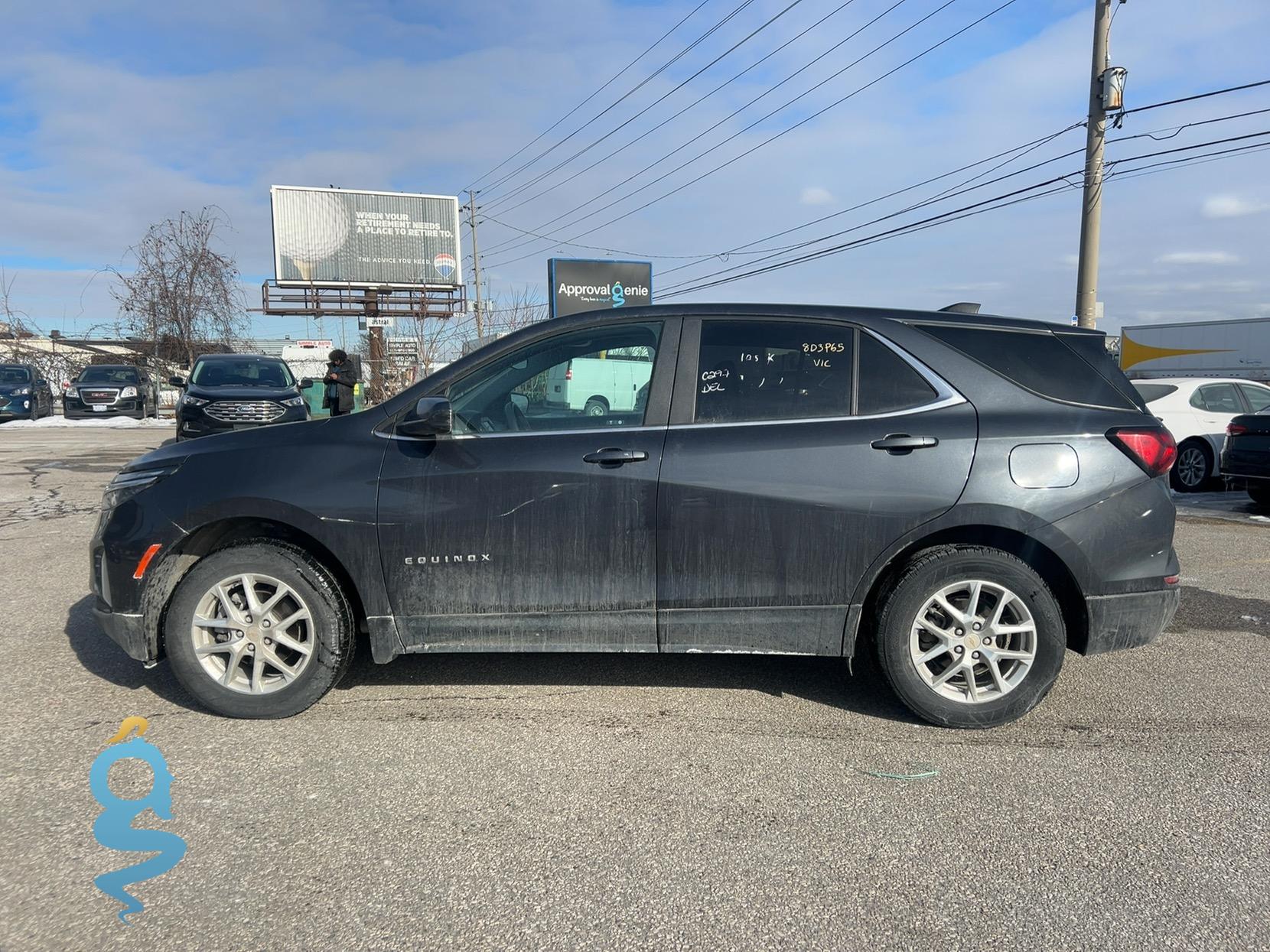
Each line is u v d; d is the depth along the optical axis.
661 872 2.63
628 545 3.61
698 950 2.29
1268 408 10.93
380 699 3.97
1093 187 16.16
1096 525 3.55
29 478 11.59
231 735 3.57
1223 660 4.59
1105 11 15.73
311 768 3.28
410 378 25.61
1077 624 3.70
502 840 2.80
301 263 34.75
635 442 3.62
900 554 3.66
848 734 3.63
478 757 3.39
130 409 23.38
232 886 2.54
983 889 2.56
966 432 3.57
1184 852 2.76
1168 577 3.64
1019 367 3.74
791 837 2.83
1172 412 12.04
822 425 3.62
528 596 3.64
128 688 4.05
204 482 3.64
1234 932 2.36
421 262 36.12
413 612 3.66
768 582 3.60
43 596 5.62
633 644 3.68
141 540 3.62
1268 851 2.76
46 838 2.78
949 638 3.61
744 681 4.24
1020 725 3.74
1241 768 3.34
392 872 2.62
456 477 3.60
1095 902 2.49
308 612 3.62
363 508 3.59
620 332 3.79
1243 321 30.28
